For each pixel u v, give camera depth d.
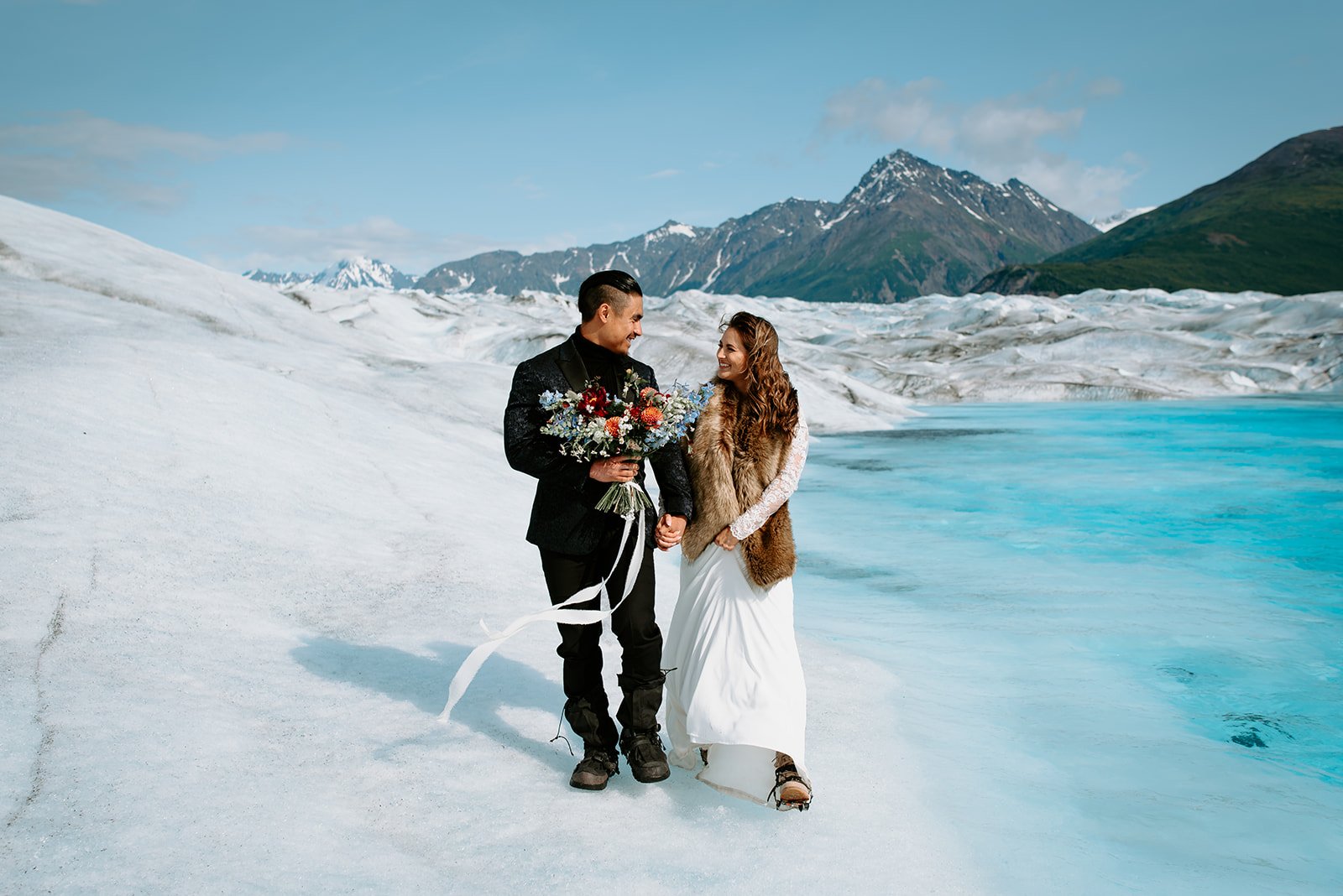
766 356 2.93
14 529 4.40
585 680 2.90
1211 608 5.48
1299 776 3.17
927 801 2.85
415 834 2.46
